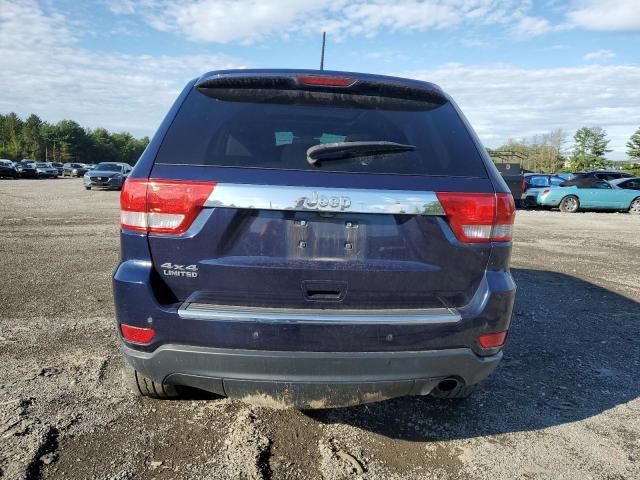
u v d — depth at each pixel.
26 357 3.52
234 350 2.19
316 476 2.36
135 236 2.27
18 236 8.89
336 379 2.23
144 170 2.28
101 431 2.65
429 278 2.33
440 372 2.32
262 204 2.20
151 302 2.22
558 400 3.21
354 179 2.26
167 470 2.35
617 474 2.45
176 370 2.27
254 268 2.24
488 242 2.38
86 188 24.89
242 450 2.53
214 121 2.41
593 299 5.66
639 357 3.96
